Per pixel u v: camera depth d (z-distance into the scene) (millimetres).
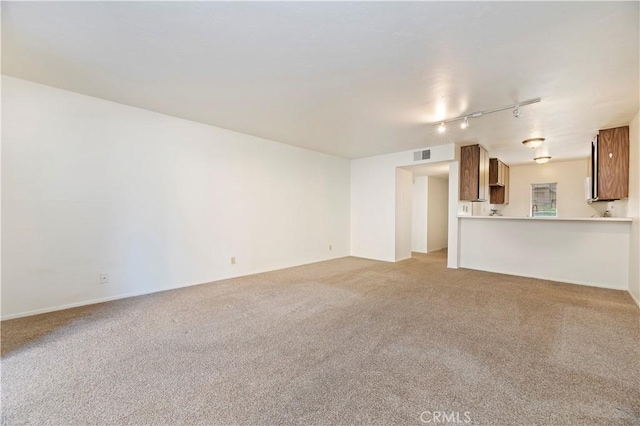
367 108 3396
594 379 1825
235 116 3762
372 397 1657
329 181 6238
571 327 2617
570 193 7035
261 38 2055
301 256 5637
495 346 2262
